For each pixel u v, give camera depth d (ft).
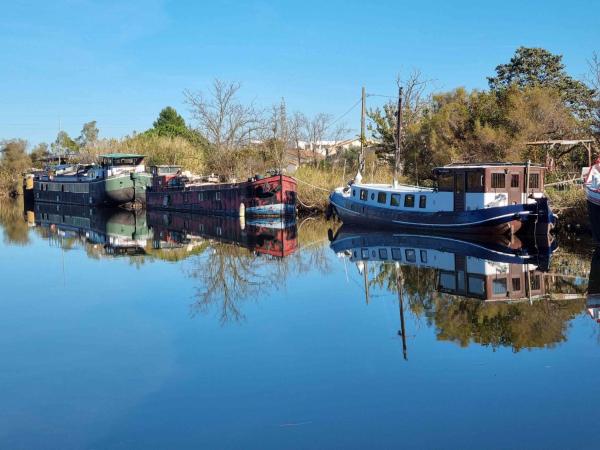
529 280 59.16
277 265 75.61
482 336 39.86
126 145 237.86
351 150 208.23
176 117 358.43
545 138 117.50
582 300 50.14
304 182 148.87
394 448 24.56
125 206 201.57
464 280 60.18
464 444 24.75
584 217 92.27
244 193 143.84
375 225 110.63
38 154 316.81
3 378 33.83
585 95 149.18
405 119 155.22
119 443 25.73
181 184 175.94
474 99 128.98
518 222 88.28
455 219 94.32
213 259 82.74
